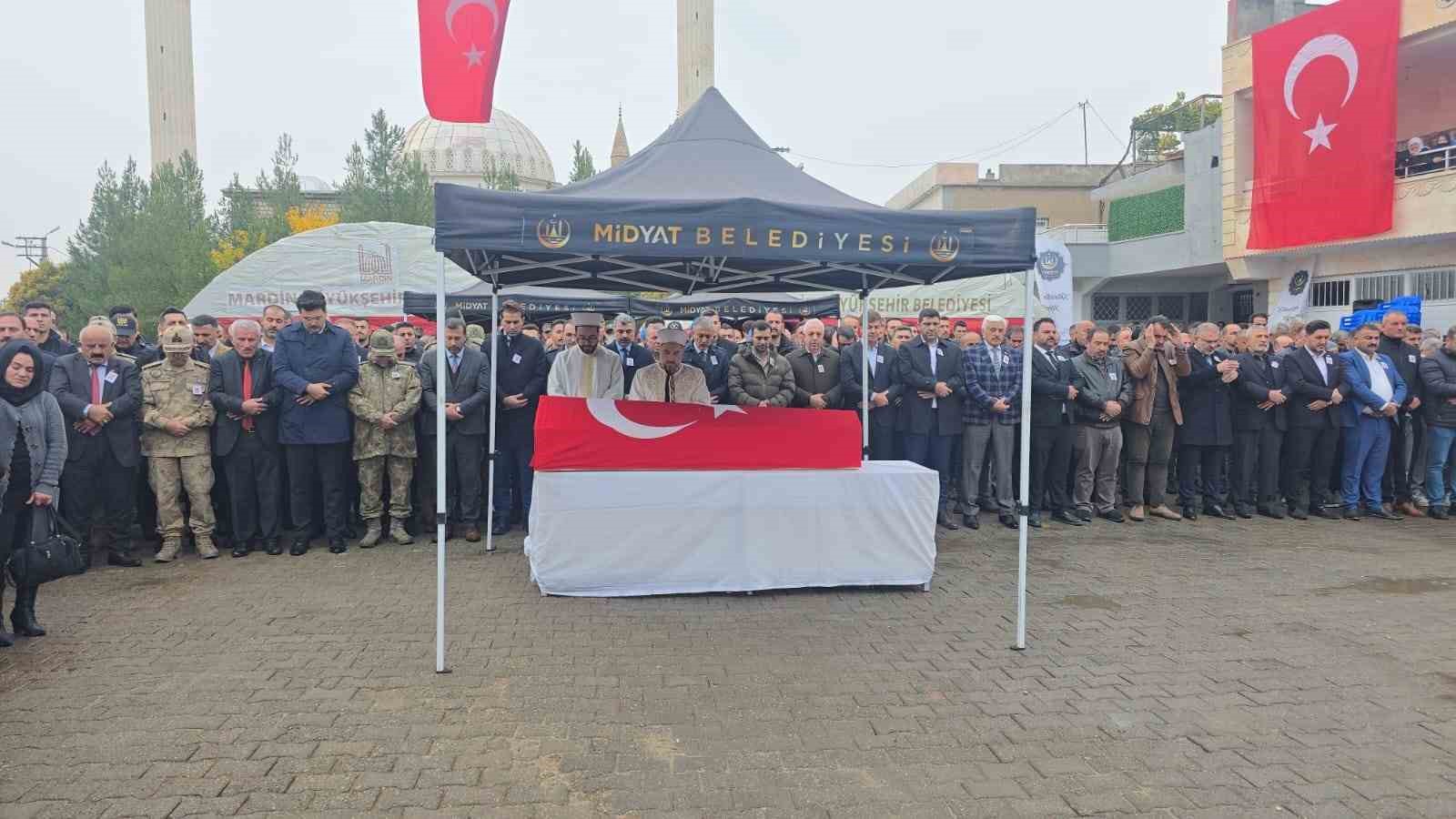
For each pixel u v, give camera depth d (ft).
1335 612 18.15
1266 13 65.41
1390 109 50.01
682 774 10.96
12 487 15.37
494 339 23.82
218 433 22.49
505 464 25.76
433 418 25.04
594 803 10.26
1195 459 28.60
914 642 16.14
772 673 14.46
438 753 11.50
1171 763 11.36
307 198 135.85
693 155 17.01
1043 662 15.07
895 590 19.69
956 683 14.08
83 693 13.42
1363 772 11.16
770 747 11.75
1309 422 28.30
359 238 57.11
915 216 14.92
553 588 18.71
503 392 25.16
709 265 19.69
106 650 15.39
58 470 15.90
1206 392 28.04
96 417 20.97
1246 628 17.04
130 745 11.66
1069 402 27.25
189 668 14.51
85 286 105.91
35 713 12.67
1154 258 77.25
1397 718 12.85
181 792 10.45
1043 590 19.77
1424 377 28.43
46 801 10.20
